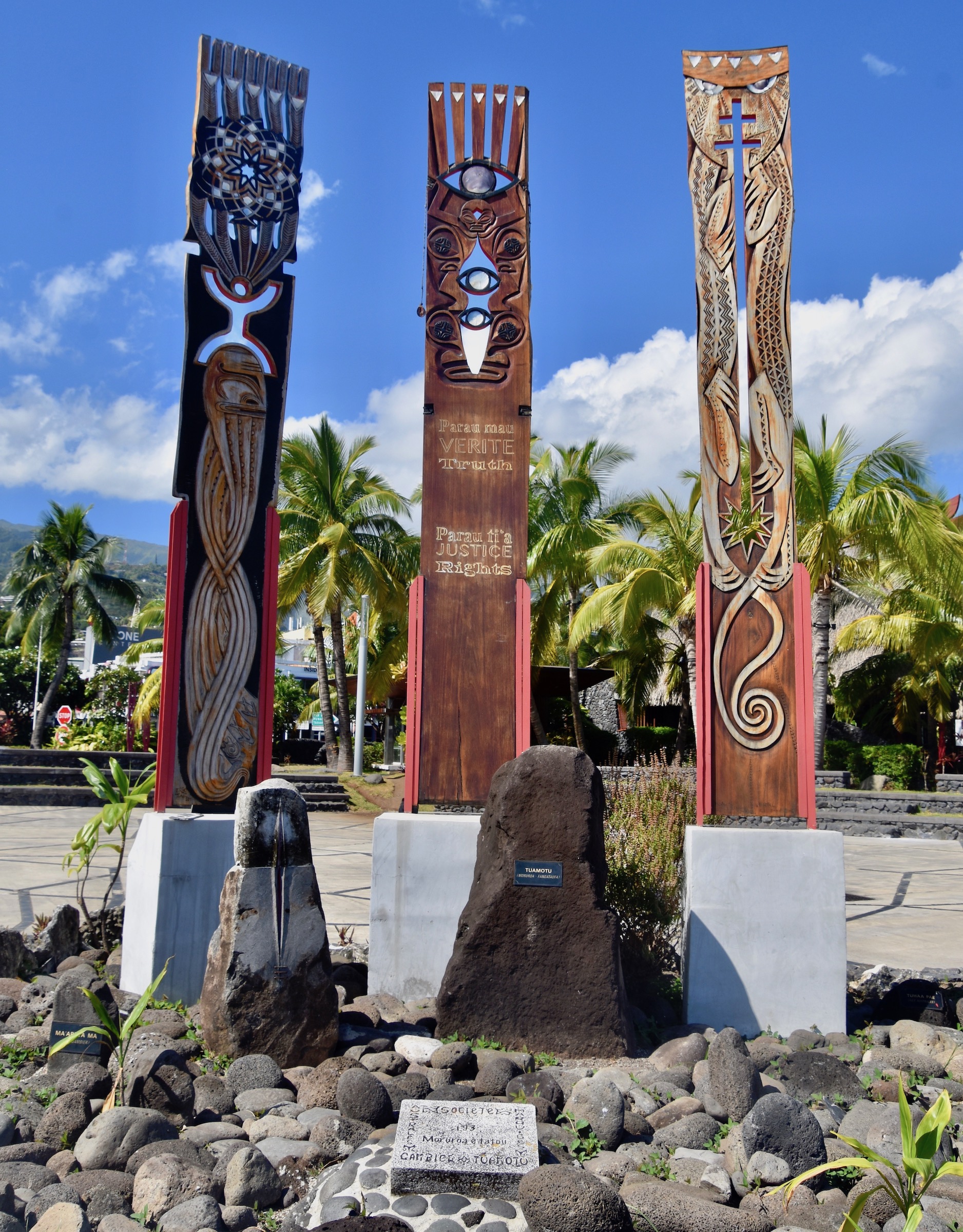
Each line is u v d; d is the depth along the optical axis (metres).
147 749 25.05
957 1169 2.70
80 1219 2.97
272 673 6.18
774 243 5.96
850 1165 2.88
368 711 32.50
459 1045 4.42
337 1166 3.48
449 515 6.34
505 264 6.54
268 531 6.22
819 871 5.42
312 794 22.23
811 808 5.65
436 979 5.66
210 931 5.57
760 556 5.91
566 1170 3.16
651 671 29.58
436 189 6.59
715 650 5.85
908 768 24.89
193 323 6.14
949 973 6.99
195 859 5.58
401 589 26.84
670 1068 4.51
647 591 22.36
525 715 6.16
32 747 34.94
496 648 6.23
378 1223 3.00
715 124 6.07
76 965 5.96
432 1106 3.68
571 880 4.90
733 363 6.00
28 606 37.44
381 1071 4.32
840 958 5.35
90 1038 4.28
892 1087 4.38
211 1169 3.50
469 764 6.11
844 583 26.00
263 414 6.23
